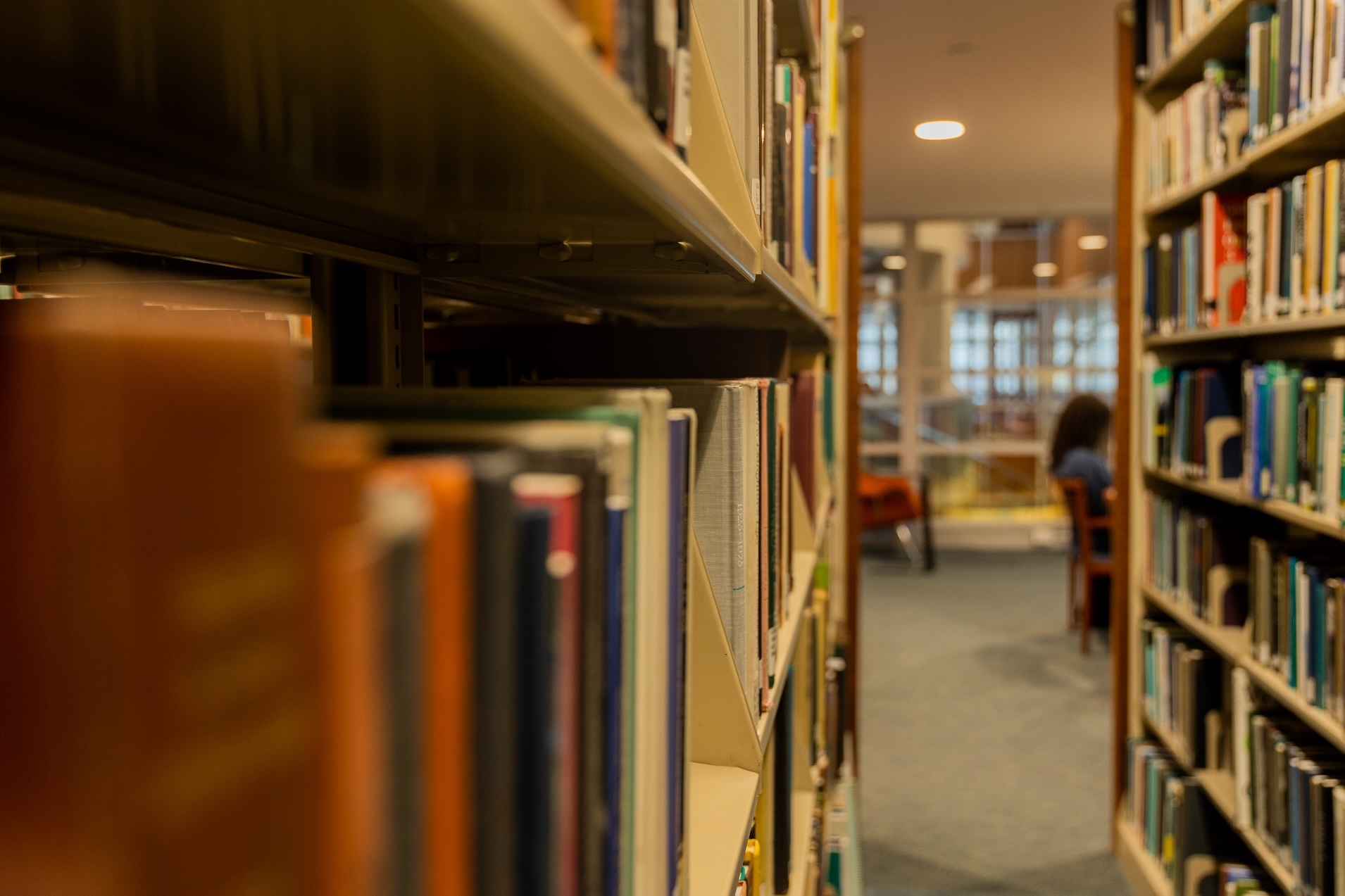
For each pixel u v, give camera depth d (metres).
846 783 2.74
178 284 0.94
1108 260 8.98
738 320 1.95
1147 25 2.97
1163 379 2.94
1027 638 5.77
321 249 0.89
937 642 5.69
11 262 0.90
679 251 0.94
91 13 0.37
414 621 0.28
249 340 0.23
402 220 0.88
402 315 1.06
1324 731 1.88
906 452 9.25
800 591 1.40
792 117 1.29
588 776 0.39
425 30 0.30
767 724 0.96
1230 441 2.56
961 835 3.30
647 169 0.46
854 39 3.26
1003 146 6.50
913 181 7.63
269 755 0.23
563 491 0.35
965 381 9.21
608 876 0.41
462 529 0.30
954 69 4.93
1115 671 3.22
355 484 0.26
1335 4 1.83
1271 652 2.20
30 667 0.21
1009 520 9.05
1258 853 2.21
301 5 0.32
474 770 0.32
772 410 1.03
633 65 0.50
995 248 9.12
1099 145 6.47
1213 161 2.52
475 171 0.62
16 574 0.21
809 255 1.55
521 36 0.30
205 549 0.22
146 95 0.50
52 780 0.21
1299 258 2.05
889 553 8.67
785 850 1.26
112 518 0.20
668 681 0.58
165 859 0.21
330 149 0.59
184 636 0.21
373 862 0.27
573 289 1.29
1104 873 3.04
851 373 3.33
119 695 0.20
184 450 0.21
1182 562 2.80
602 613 0.39
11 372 0.21
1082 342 9.05
